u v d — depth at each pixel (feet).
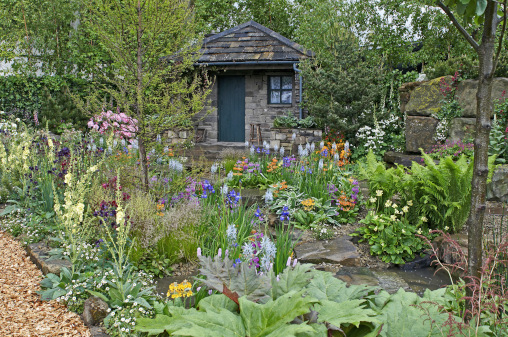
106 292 12.35
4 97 41.93
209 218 17.58
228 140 44.32
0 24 44.83
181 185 20.11
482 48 8.03
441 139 30.89
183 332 6.91
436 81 31.83
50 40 45.44
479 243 8.45
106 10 18.93
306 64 37.58
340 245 18.01
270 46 41.27
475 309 8.21
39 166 22.38
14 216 19.01
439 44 45.06
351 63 38.22
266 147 29.48
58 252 14.75
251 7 68.85
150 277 14.35
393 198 21.89
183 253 15.53
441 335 7.63
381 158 34.55
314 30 47.75
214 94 43.57
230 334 7.27
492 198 23.82
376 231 18.34
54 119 41.14
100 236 15.26
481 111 8.14
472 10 7.73
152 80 19.45
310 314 7.80
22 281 13.52
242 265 8.79
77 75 46.83
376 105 38.96
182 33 20.30
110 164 22.12
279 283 9.16
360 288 9.29
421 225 18.70
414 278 15.88
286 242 13.55
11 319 11.13
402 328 7.91
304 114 41.34
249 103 43.19
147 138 19.49
